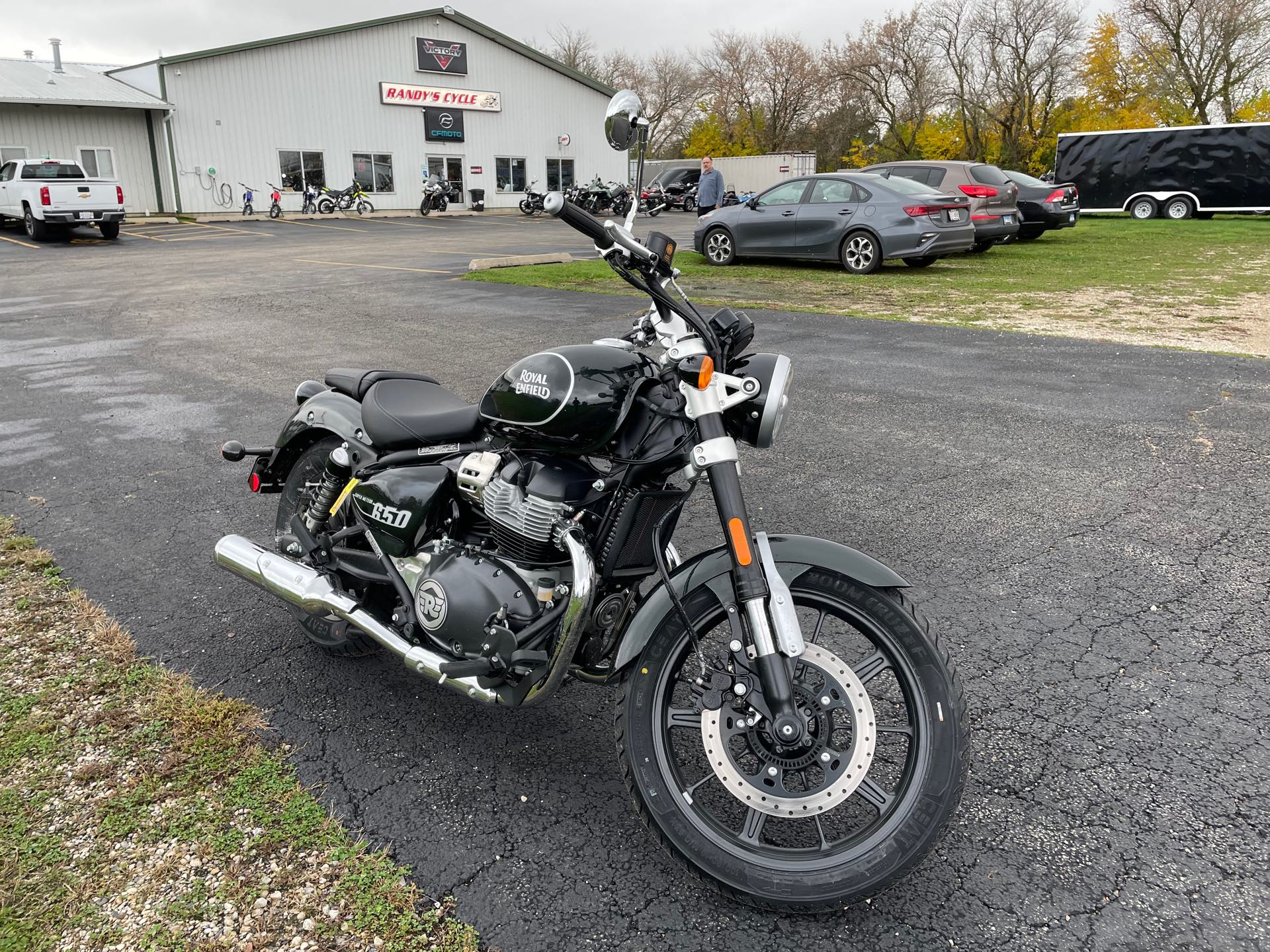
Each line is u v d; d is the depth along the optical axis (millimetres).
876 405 7281
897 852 2342
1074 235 23188
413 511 2912
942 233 15016
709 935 2377
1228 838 2688
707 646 3670
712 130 72062
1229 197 29281
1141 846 2664
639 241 2500
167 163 33219
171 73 32344
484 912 2443
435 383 3582
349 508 3385
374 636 3070
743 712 2480
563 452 2635
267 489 4043
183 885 2506
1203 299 12438
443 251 21062
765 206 16219
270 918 2398
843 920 2432
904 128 62125
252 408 7430
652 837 2750
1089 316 11227
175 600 4195
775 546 2508
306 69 35438
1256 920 2395
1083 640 3768
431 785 2959
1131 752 3078
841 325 10688
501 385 2646
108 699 3381
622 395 2527
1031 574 4344
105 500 5414
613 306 12047
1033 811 2818
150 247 22453
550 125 43344
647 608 2527
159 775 2959
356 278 15578
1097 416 6883
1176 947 2314
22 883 2502
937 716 2383
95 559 4617
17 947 2293
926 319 11078
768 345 9547
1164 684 3461
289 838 2689
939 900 2488
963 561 4480
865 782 2473
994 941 2348
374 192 38250
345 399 3648
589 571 2516
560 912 2447
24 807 2801
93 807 2805
